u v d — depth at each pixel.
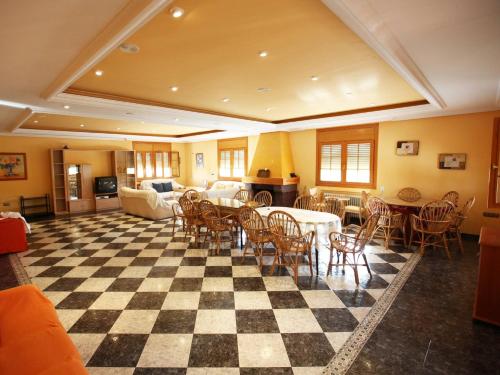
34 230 6.17
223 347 2.25
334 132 7.09
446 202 4.40
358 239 3.51
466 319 2.65
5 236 4.48
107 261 4.18
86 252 4.60
